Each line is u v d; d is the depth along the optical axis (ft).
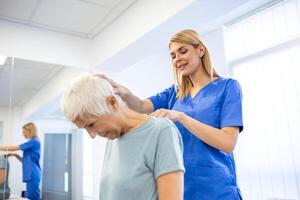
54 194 7.95
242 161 8.88
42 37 8.68
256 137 8.63
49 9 7.68
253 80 8.93
